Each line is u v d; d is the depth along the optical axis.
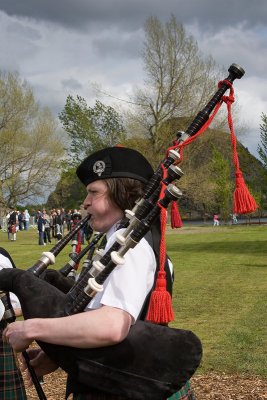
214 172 35.72
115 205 2.01
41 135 37.28
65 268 2.31
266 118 31.80
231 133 2.03
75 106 37.50
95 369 1.75
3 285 1.90
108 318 1.71
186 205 39.72
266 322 6.70
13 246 22.11
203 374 4.62
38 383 2.09
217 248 18.72
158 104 32.78
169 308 1.80
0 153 36.75
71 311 1.78
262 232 27.94
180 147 1.92
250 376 4.55
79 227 2.27
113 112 37.56
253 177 35.59
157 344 1.77
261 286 9.73
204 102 32.41
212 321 6.89
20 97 36.28
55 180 38.62
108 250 1.80
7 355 2.85
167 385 1.76
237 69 2.00
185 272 12.12
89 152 38.03
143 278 1.80
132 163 2.02
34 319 1.78
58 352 1.78
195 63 32.44
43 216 23.86
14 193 37.56
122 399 1.82
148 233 1.93
